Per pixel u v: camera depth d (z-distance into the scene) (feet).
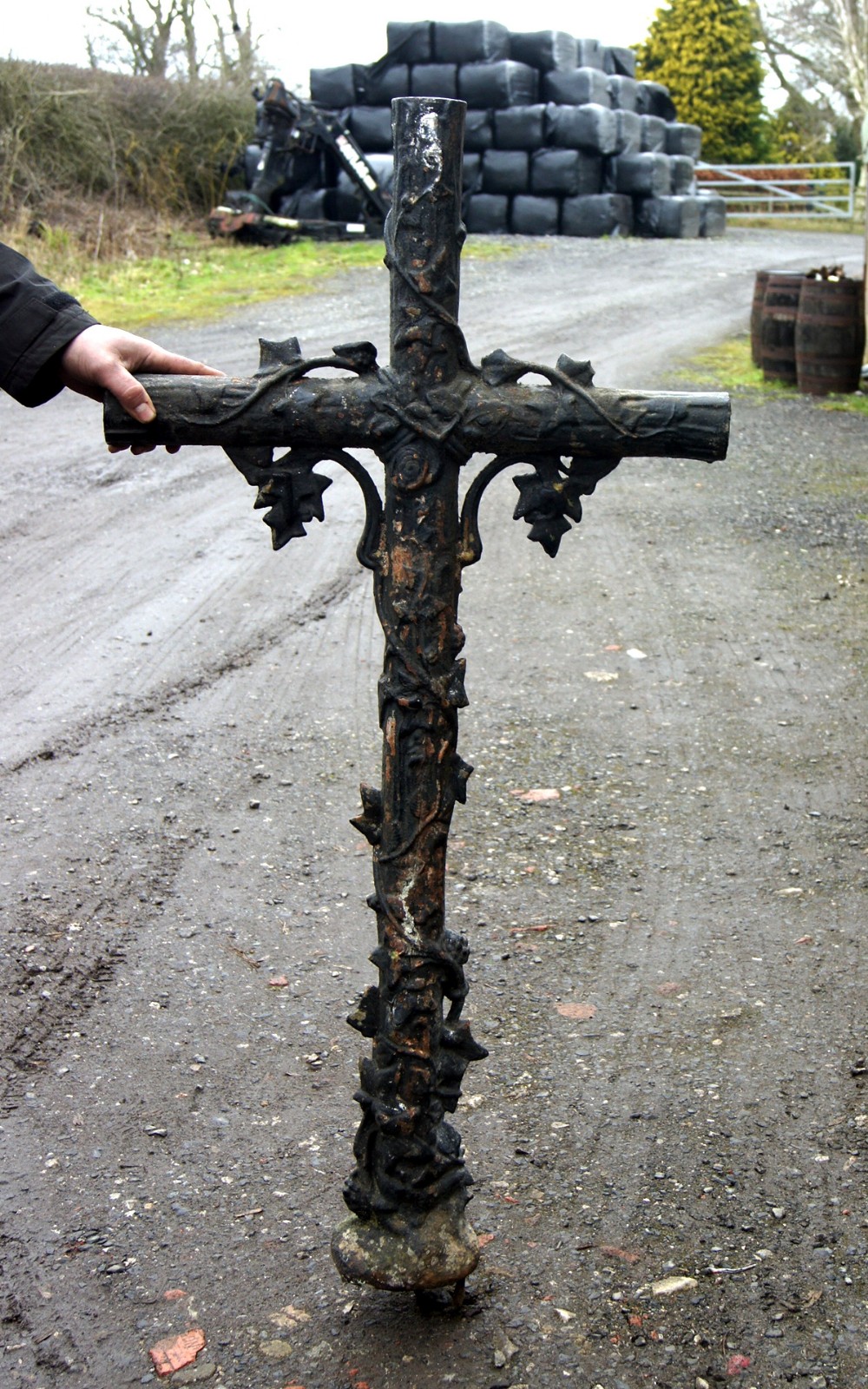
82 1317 7.05
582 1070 9.30
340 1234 6.84
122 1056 9.42
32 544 22.36
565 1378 6.64
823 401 34.81
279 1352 6.81
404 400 6.00
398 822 6.30
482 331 43.32
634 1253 7.54
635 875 12.19
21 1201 7.92
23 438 29.32
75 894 11.65
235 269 54.39
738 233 80.79
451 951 6.53
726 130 115.55
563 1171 8.23
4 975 10.36
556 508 6.31
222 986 10.33
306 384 6.15
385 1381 6.61
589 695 16.49
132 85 62.80
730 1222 7.78
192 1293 7.22
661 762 14.61
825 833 12.97
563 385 6.02
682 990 10.34
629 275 57.16
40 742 14.88
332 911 11.53
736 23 114.32
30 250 51.24
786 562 22.21
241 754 14.71
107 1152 8.38
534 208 69.26
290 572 21.31
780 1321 7.04
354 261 56.54
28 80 55.83
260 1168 8.25
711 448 6.03
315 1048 9.56
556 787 13.99
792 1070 9.29
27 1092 8.98
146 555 22.00
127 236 56.65
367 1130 6.70
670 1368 6.73
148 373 6.45
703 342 42.63
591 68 70.90
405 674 6.17
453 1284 6.90
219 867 12.23
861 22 83.87
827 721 15.79
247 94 67.15
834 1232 7.70
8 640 18.15
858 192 105.81
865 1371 6.73
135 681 16.76
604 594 20.49
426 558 6.10
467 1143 8.50
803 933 11.18
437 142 5.75
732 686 16.88
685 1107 8.88
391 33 68.03
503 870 12.26
